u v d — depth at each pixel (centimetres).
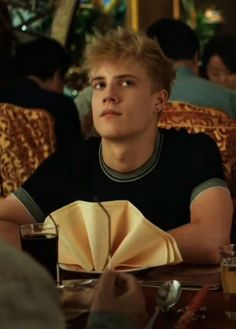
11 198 239
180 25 403
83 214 197
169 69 230
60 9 589
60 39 591
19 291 93
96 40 226
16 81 384
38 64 411
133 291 133
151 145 230
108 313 126
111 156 229
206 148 233
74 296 153
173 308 162
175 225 230
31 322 93
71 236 198
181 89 387
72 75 539
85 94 433
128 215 198
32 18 581
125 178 229
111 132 222
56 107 377
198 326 153
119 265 194
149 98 225
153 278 191
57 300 97
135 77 221
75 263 196
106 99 221
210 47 476
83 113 432
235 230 274
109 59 221
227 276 159
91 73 224
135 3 644
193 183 230
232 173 293
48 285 96
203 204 226
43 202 239
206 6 682
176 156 231
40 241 182
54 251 184
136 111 221
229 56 467
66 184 237
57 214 199
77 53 598
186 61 399
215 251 214
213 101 385
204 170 231
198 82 388
